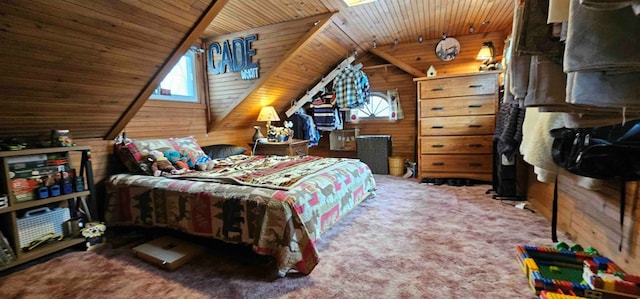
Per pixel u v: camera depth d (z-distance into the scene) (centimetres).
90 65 208
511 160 326
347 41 425
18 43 167
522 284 170
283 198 192
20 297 171
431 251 213
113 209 260
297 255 183
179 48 237
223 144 398
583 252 185
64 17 169
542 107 101
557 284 154
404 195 365
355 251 216
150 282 184
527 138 208
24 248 212
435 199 344
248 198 198
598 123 100
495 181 369
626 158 134
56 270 201
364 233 249
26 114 219
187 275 191
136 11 189
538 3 95
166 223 232
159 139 313
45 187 222
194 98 379
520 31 99
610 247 177
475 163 400
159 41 222
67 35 179
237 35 361
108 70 221
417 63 484
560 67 94
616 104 67
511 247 216
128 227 267
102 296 170
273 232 188
